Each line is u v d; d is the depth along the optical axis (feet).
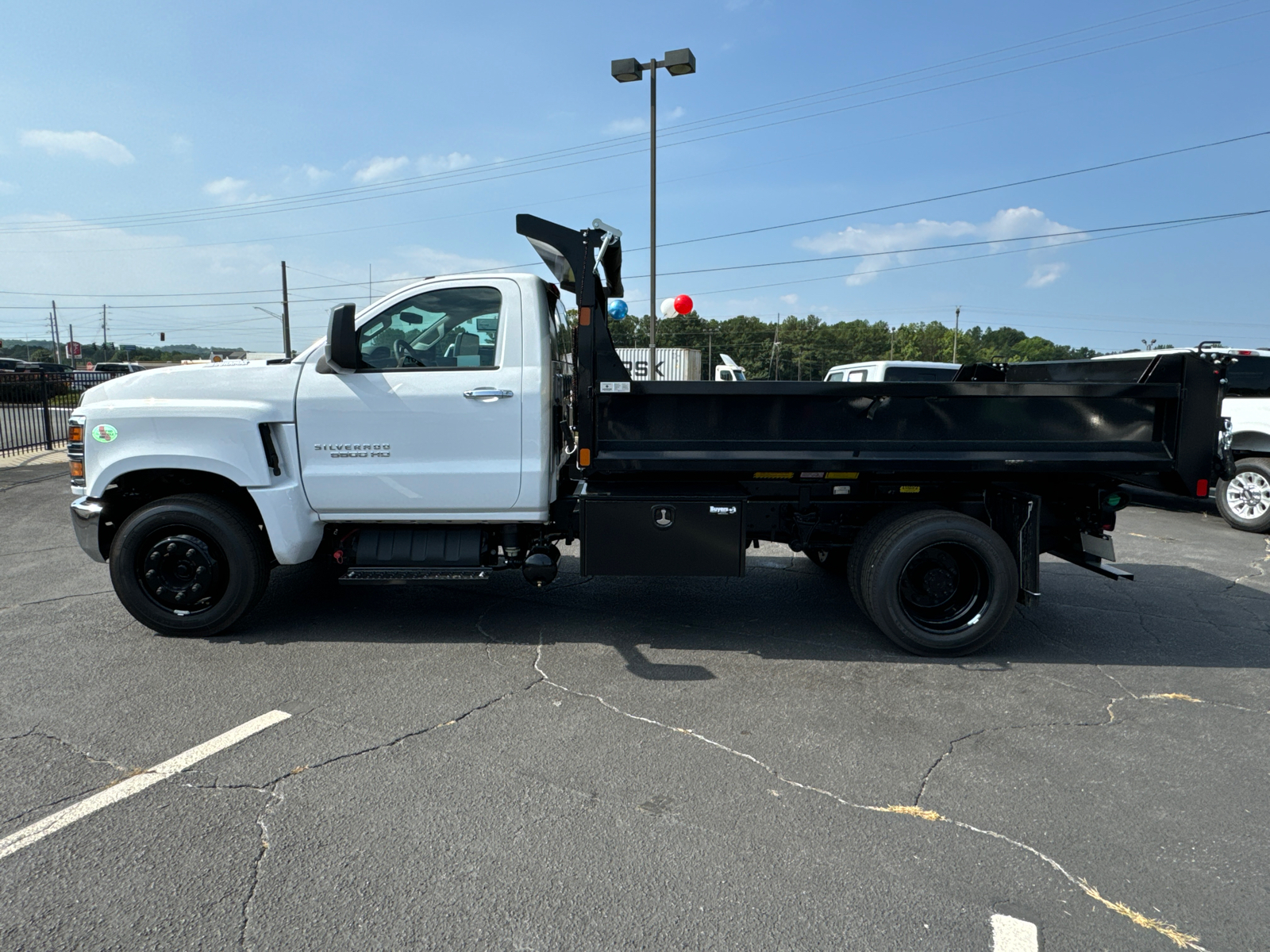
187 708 12.12
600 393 14.37
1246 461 27.84
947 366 44.19
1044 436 14.66
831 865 8.38
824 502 15.51
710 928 7.39
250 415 14.40
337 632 15.76
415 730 11.44
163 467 14.58
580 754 10.77
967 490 15.58
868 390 14.32
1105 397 14.53
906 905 7.74
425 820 9.11
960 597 15.15
